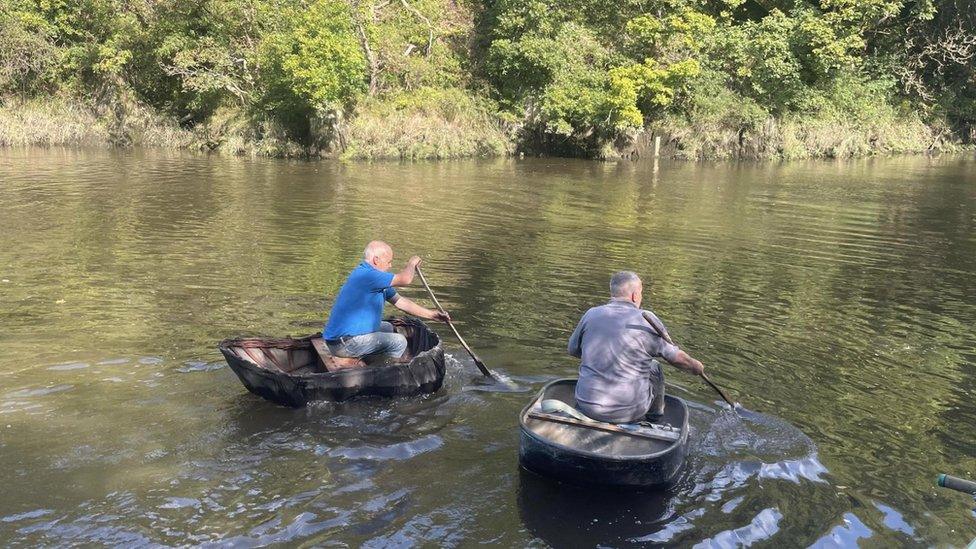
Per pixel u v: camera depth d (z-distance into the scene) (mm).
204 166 17781
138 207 11594
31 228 9703
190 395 4492
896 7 26156
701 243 9938
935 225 11875
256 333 5629
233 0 22391
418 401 4527
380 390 4504
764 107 25219
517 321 6105
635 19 24891
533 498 3480
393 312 6262
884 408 4609
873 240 10500
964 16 28562
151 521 3211
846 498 3543
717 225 11414
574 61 24203
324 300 6590
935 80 29281
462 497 3475
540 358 5254
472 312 6336
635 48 25531
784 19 25516
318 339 5074
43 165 17172
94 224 10062
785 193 15484
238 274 7461
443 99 22781
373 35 22312
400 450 3906
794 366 5297
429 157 21656
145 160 18859
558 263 8430
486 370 4934
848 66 27062
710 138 24219
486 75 25312
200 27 23312
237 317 6020
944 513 3436
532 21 24641
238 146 21172
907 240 10555
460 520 3287
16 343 5270
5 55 23609
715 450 3973
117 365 4914
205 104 23078
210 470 3645
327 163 19312
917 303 7191
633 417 3850
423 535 3166
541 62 23562
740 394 4746
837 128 25766
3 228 9664
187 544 3059
